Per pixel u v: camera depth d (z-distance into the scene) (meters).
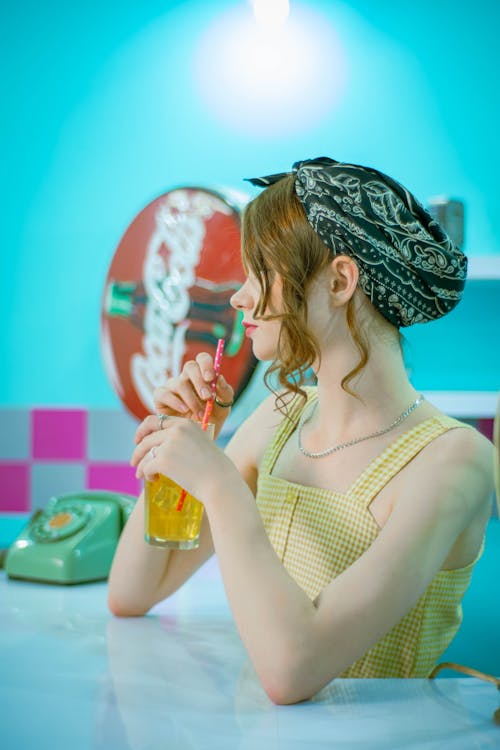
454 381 2.33
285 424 1.43
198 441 1.15
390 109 2.31
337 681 1.07
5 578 1.73
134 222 2.31
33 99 2.41
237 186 2.35
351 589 1.03
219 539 1.07
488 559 2.09
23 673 1.09
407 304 1.24
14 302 2.43
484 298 2.32
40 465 2.41
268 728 0.89
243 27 2.34
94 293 2.41
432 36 2.29
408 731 0.89
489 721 0.92
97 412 2.40
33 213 2.42
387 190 1.20
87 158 2.40
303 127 2.33
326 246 1.20
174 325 2.26
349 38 2.31
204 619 1.40
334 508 1.26
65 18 2.39
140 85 2.38
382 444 1.27
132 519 1.40
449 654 2.05
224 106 2.35
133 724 0.90
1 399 2.43
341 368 1.26
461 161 2.29
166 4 2.36
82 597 1.55
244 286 1.30
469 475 1.17
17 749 0.82
